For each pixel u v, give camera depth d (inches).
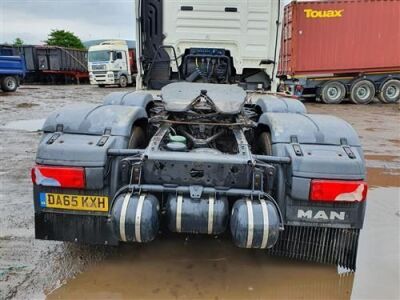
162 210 106.3
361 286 110.1
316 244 112.3
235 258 123.4
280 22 223.9
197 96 146.6
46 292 103.9
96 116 120.1
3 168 223.8
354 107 624.7
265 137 131.6
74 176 106.3
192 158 105.8
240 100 145.3
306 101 727.1
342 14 642.2
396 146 311.0
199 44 226.5
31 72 1247.5
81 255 123.3
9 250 125.7
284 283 111.0
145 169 107.8
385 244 134.3
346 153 108.8
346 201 105.3
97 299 101.7
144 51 227.5
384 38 650.8
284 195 109.0
